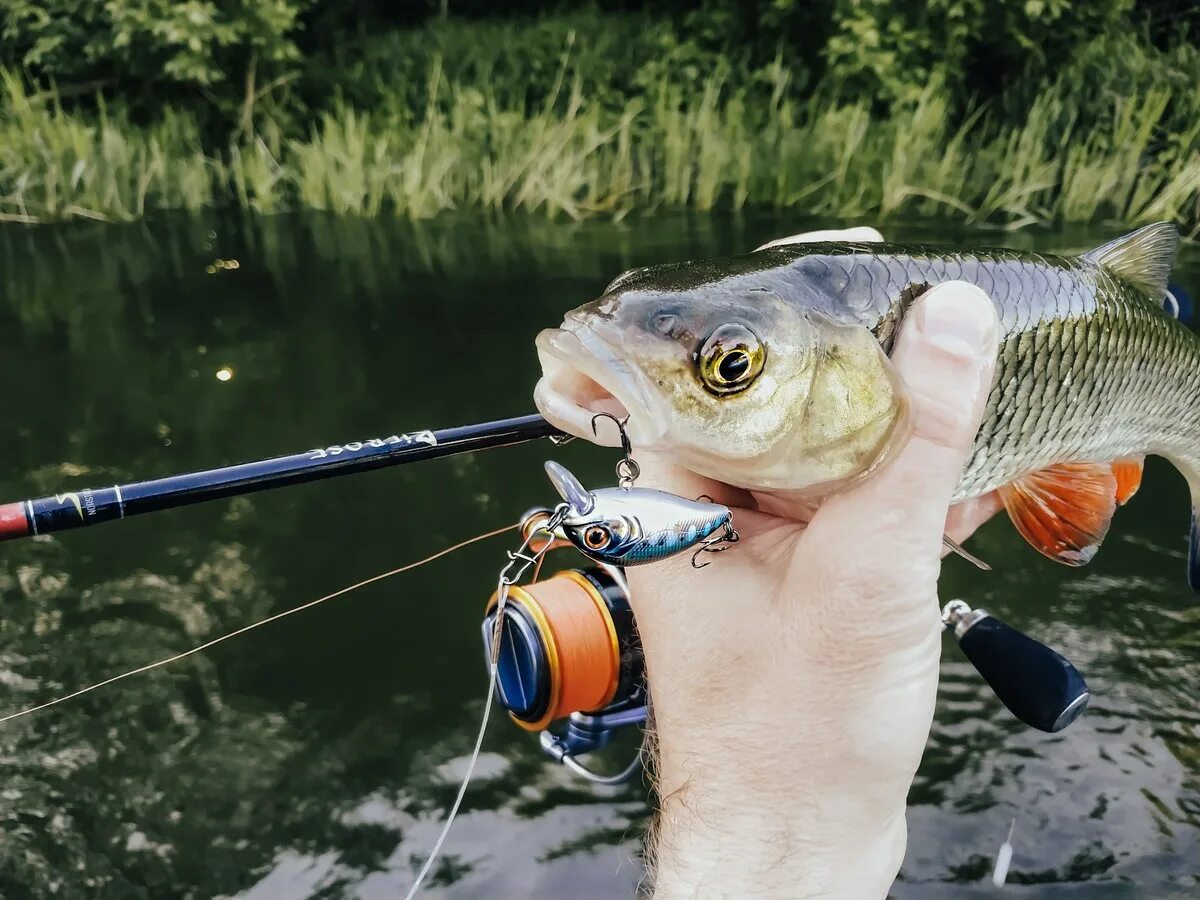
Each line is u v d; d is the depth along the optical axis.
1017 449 0.31
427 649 0.59
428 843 0.47
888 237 1.22
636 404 0.23
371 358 0.94
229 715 0.54
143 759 0.51
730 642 0.24
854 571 0.22
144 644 0.59
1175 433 0.37
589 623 0.29
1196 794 0.48
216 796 0.49
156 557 0.66
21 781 0.50
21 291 1.16
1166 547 0.66
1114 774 0.49
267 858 0.47
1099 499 0.35
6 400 0.87
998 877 0.45
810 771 0.23
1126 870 0.45
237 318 1.06
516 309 1.05
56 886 0.45
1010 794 0.49
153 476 0.73
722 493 0.27
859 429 0.23
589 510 0.21
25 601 0.62
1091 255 0.33
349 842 0.47
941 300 0.23
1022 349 0.29
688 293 0.24
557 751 0.32
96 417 0.83
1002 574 0.64
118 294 1.14
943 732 0.52
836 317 0.24
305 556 0.66
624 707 0.31
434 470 0.76
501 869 0.46
